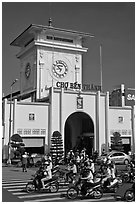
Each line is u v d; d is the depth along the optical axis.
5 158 40.38
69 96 46.06
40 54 52.38
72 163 21.86
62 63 54.09
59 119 44.81
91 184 15.70
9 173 28.00
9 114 41.66
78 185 15.88
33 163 35.12
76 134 54.16
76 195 15.73
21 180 23.06
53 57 53.47
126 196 15.08
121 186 19.61
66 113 45.47
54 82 52.97
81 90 48.72
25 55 57.31
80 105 46.66
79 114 50.00
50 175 17.84
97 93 48.12
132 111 50.97
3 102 42.06
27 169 32.12
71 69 54.91
